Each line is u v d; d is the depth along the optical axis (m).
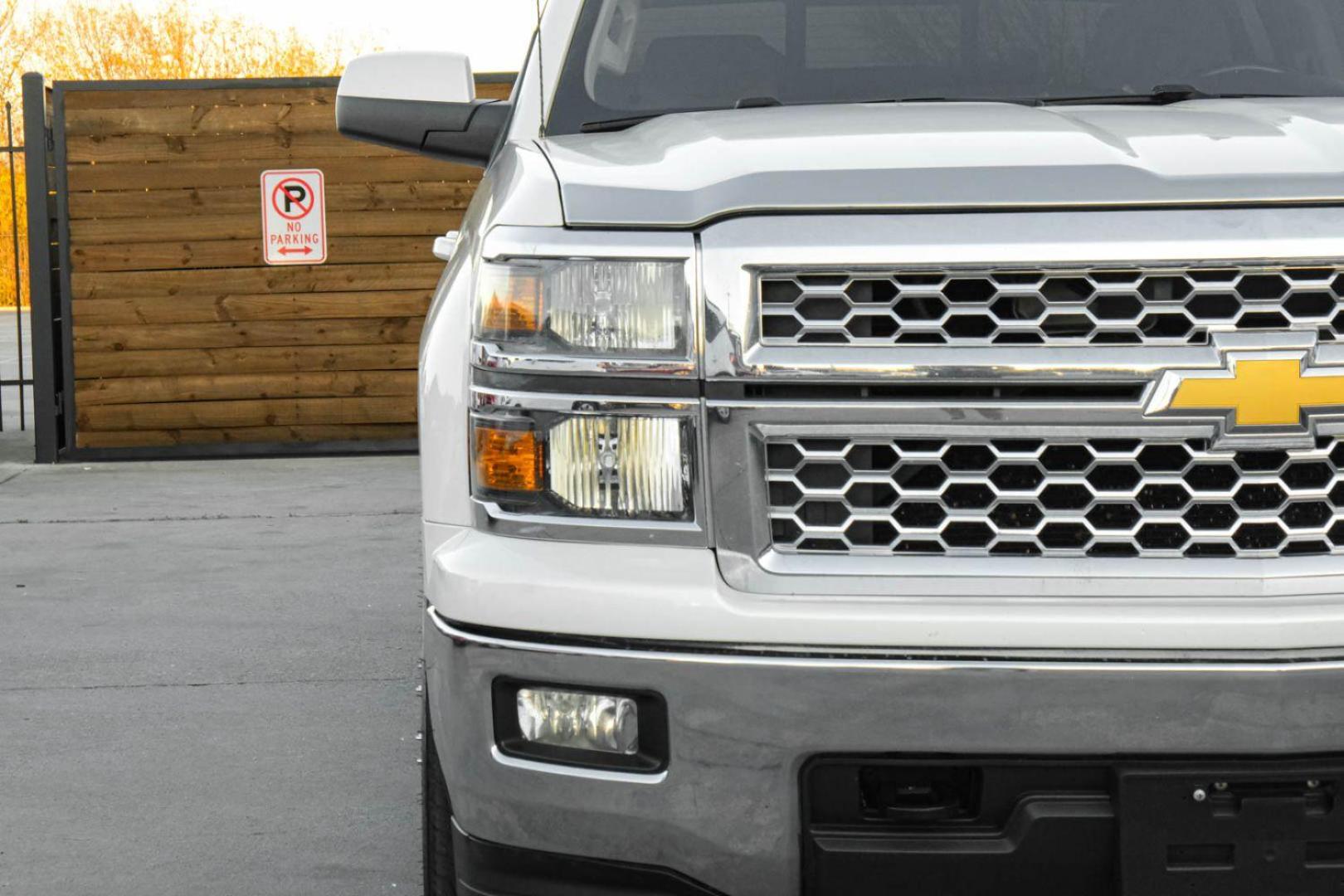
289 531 9.38
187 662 6.42
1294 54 4.05
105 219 12.49
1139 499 2.65
